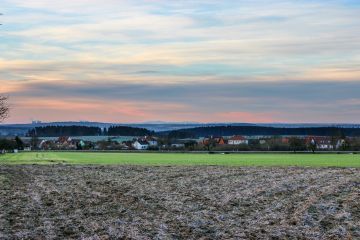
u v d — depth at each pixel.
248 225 20.14
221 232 18.80
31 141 185.25
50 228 19.55
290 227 19.59
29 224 20.36
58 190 32.06
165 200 27.12
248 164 61.84
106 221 21.03
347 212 22.48
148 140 173.25
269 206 24.72
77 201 26.89
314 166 55.03
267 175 41.62
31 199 27.73
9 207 24.78
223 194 29.39
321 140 139.50
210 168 51.66
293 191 30.08
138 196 28.78
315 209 23.36
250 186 33.34
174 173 45.19
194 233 18.75
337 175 40.72
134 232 18.78
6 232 18.83
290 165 57.75
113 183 36.47
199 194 29.56
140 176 42.34
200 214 22.66
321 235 18.22
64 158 90.75
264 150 137.38
